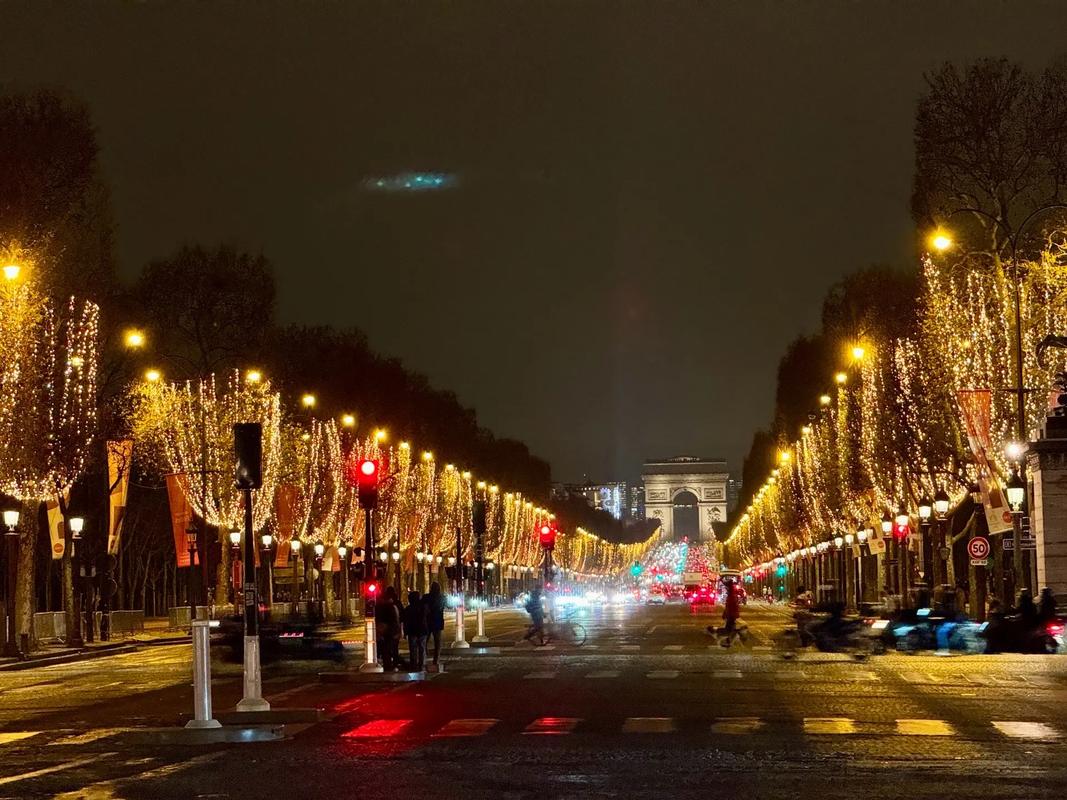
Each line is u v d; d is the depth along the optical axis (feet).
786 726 87.10
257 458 96.78
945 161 193.88
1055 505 163.32
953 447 210.79
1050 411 168.96
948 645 169.48
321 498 325.21
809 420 388.98
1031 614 162.09
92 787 65.62
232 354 280.92
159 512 400.06
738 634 188.03
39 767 73.67
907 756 72.64
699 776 66.18
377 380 394.93
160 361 272.10
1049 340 170.30
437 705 104.22
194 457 264.52
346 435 355.15
